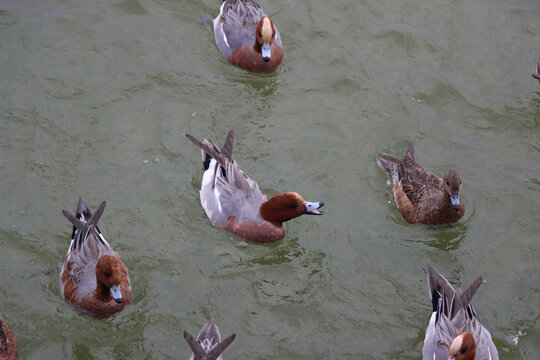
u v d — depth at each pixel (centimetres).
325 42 1465
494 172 1238
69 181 1177
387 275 1077
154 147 1245
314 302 1038
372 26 1497
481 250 1115
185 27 1476
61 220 1119
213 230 1136
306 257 1105
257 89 1375
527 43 1475
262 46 1346
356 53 1445
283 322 1009
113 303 987
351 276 1074
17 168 1186
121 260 1062
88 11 1477
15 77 1333
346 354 970
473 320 927
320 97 1363
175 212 1154
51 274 1048
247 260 1098
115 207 1145
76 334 978
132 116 1295
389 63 1430
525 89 1388
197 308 1018
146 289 1038
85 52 1397
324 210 1171
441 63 1434
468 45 1468
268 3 1529
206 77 1386
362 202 1188
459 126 1317
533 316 1017
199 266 1078
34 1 1484
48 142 1232
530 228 1145
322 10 1523
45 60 1371
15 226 1100
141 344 970
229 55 1412
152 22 1475
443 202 1113
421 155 1262
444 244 1126
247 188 1138
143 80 1359
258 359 960
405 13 1530
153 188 1182
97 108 1299
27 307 1002
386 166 1227
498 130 1314
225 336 985
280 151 1259
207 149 1148
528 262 1097
